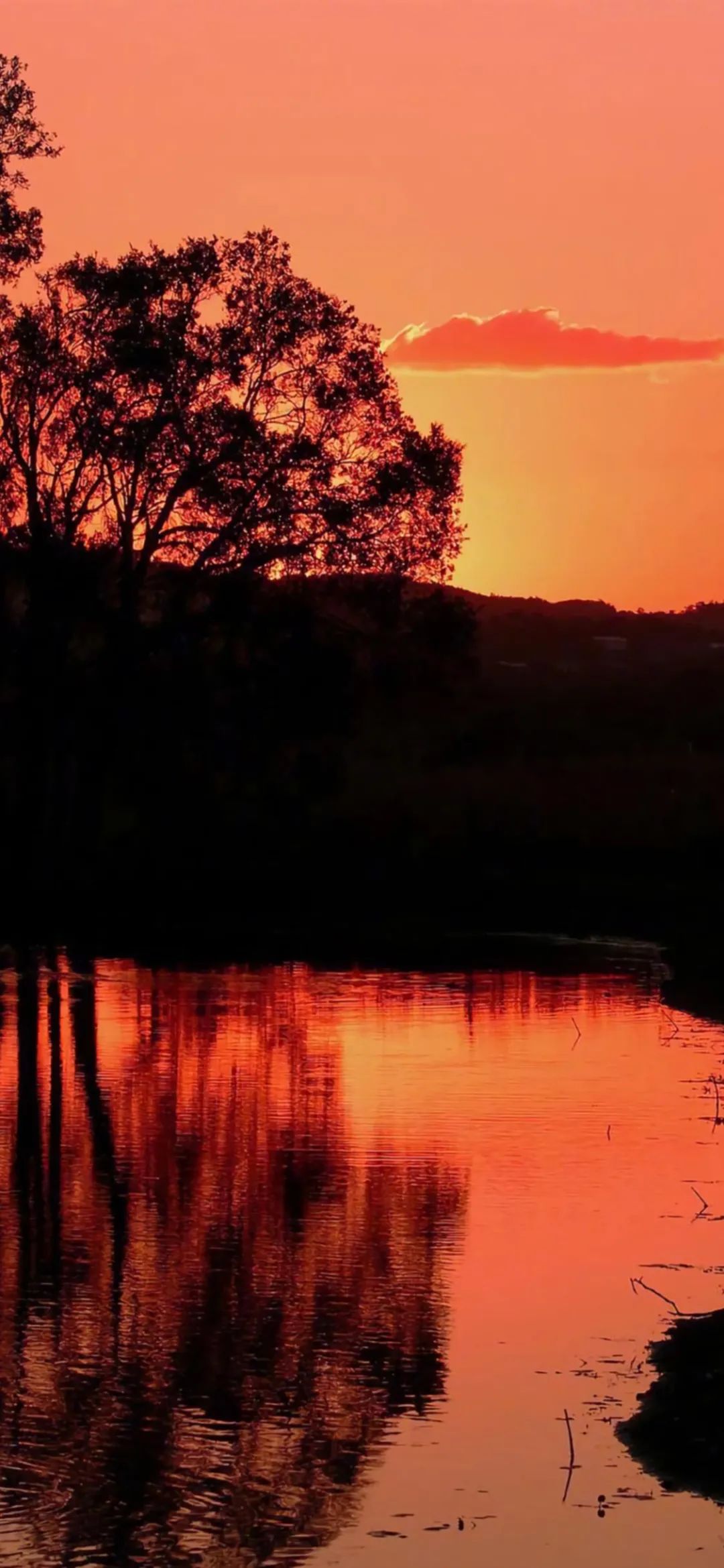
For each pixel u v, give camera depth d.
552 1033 42.62
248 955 59.88
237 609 69.75
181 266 69.12
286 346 69.94
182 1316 21.55
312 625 71.56
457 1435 17.69
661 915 69.94
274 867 78.31
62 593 68.38
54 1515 16.14
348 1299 21.84
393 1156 29.36
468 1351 19.97
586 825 83.19
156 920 69.69
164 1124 32.56
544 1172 27.95
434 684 75.44
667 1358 19.34
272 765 75.75
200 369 68.38
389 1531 15.69
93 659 70.94
